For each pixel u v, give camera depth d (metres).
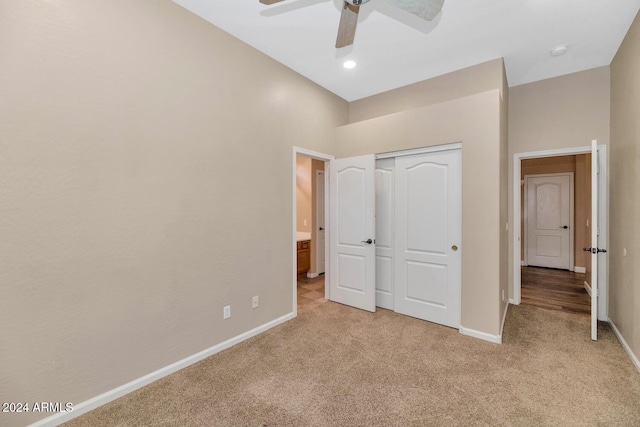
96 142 1.79
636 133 2.33
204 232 2.38
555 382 2.03
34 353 1.59
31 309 1.58
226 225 2.55
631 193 2.44
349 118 4.14
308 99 3.41
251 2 2.16
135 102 1.96
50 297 1.63
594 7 2.23
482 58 2.99
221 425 1.67
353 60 3.02
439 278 3.04
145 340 2.04
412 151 3.19
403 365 2.27
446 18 2.36
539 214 5.91
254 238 2.80
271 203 2.97
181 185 2.22
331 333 2.86
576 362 2.28
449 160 2.95
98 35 1.78
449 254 2.97
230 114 2.57
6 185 1.49
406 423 1.67
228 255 2.57
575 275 5.21
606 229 3.12
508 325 3.01
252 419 1.72
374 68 3.19
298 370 2.22
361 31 2.53
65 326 1.69
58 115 1.64
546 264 5.86
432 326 3.01
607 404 1.79
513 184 3.64
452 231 2.94
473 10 2.26
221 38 2.49
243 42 2.67
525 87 3.57
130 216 1.95
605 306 3.13
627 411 1.73
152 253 2.06
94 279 1.79
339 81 3.51
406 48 2.80
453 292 2.95
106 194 1.83
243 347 2.59
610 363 2.26
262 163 2.87
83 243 1.75
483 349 2.51
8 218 1.50
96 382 1.81
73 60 1.69
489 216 2.66
